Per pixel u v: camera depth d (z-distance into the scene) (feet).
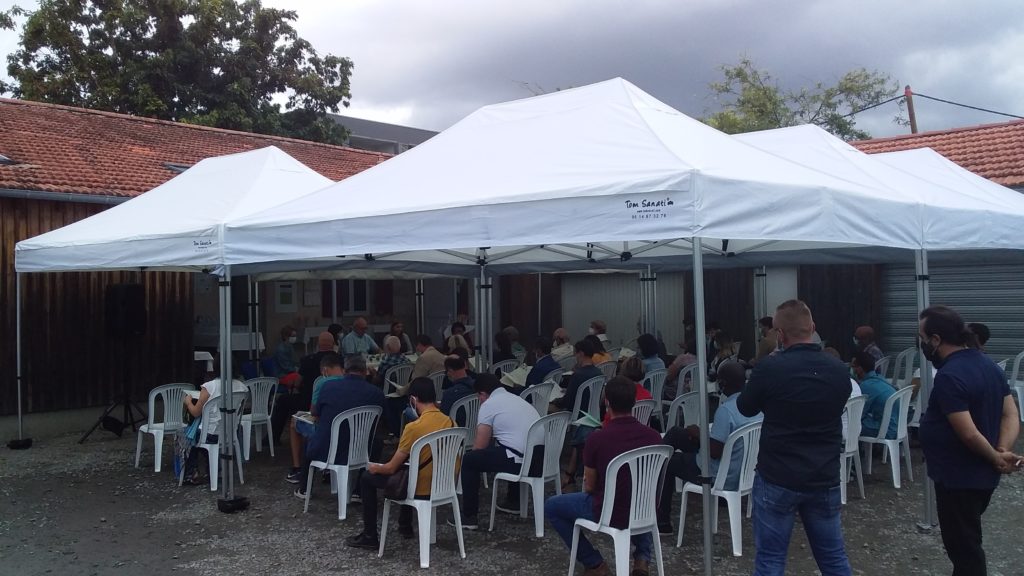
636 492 14.24
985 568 12.62
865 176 20.42
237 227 19.43
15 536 18.98
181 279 37.58
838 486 11.96
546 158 17.16
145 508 21.24
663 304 54.54
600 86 20.31
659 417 27.91
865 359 23.11
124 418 33.19
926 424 13.03
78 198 32.58
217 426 23.13
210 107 72.08
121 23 69.51
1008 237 20.02
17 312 30.22
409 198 17.52
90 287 34.17
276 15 77.25
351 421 19.88
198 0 72.33
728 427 16.81
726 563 16.42
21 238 31.63
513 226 15.46
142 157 41.04
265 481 23.93
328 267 30.81
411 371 31.37
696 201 13.80
